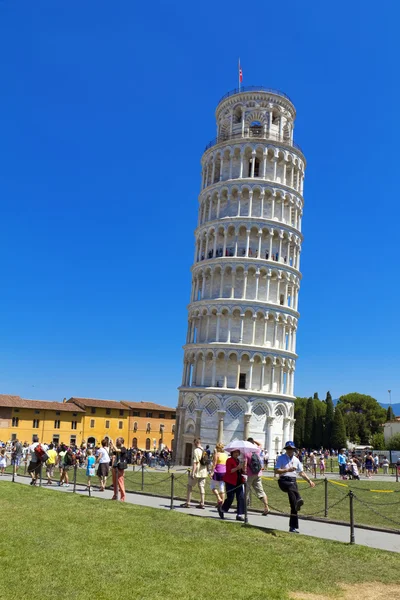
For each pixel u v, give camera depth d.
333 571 15.12
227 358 76.12
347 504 32.38
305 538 18.66
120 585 13.07
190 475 25.67
